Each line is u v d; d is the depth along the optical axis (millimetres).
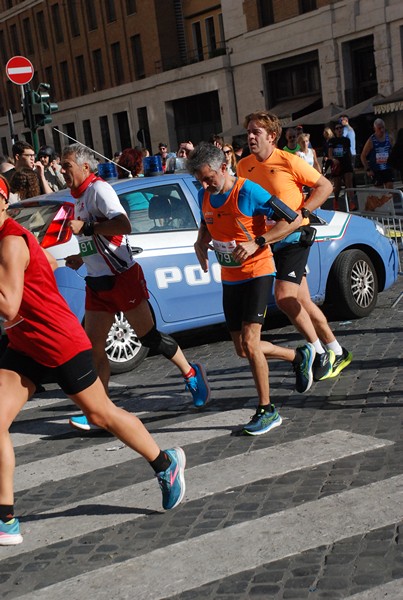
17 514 5031
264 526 4387
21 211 8336
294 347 8562
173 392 7363
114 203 6062
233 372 7828
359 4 35344
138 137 46781
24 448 6344
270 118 6473
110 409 4594
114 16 51750
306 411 6328
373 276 9750
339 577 3791
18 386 4473
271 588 3779
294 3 38875
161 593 3865
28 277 4359
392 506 4434
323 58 37656
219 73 44000
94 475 5555
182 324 8555
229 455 5574
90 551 4395
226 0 42906
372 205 10961
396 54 34344
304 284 6926
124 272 6336
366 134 33875
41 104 15594
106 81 53594
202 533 4426
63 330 4434
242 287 5895
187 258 8570
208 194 5891
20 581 4160
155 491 5086
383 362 7500
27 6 59125
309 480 4957
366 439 5516
